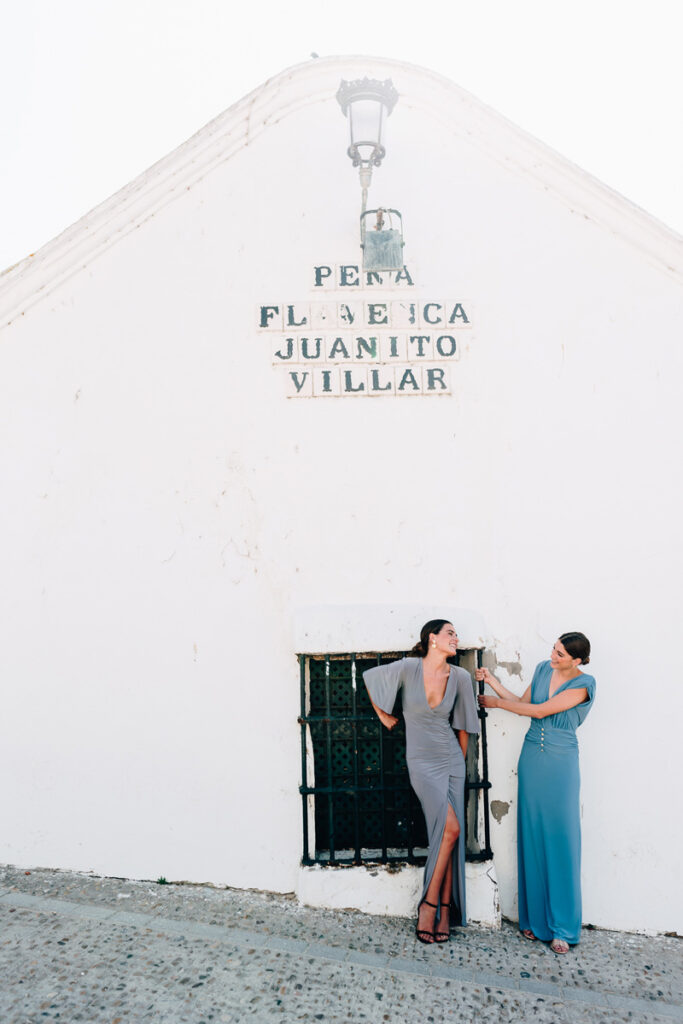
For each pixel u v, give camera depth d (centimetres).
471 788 423
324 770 435
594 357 446
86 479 434
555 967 371
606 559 439
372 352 443
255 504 434
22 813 427
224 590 431
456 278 448
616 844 425
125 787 425
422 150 452
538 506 440
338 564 433
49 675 428
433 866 383
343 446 438
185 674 429
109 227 437
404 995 331
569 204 451
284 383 439
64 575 431
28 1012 299
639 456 443
